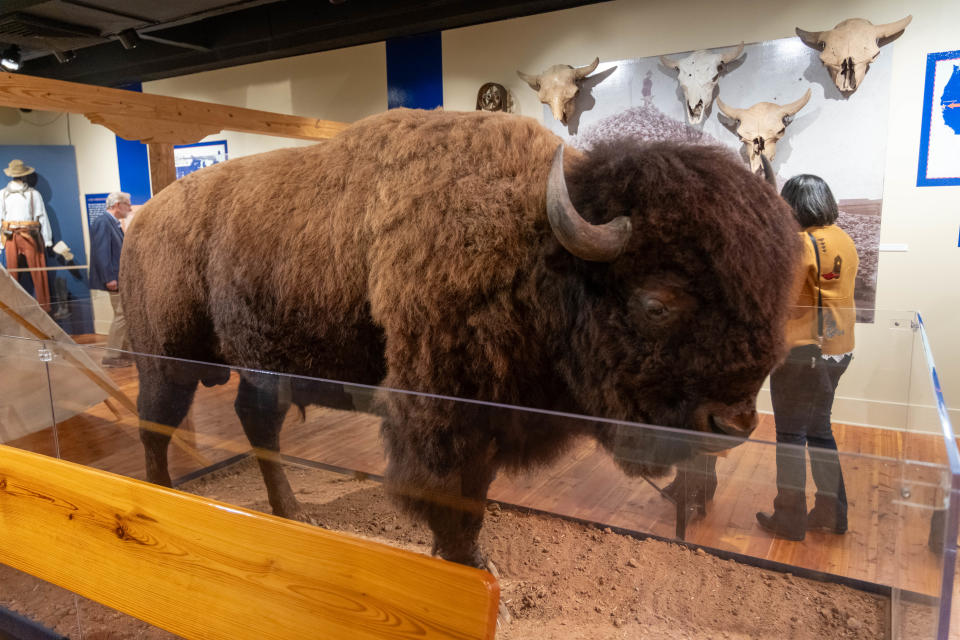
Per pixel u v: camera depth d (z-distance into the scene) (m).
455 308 1.73
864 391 2.39
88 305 4.32
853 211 4.41
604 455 1.21
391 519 1.46
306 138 5.35
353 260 1.95
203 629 1.34
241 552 1.27
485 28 5.55
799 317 2.39
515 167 1.81
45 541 1.64
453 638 1.02
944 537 0.85
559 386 1.86
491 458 1.41
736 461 1.16
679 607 1.25
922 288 4.27
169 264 2.50
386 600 1.10
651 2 4.86
